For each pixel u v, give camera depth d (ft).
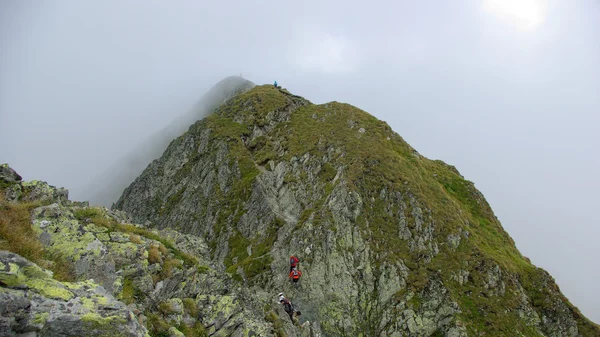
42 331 28.37
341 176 223.92
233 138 309.22
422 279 175.42
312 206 218.38
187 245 109.50
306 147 267.18
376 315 168.45
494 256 191.83
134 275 52.19
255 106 340.59
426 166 274.98
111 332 31.35
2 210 44.86
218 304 66.33
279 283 181.57
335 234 192.95
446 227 201.87
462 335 153.79
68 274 42.32
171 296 58.65
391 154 241.14
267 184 251.19
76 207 65.31
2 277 29.32
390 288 174.50
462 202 252.83
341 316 166.61
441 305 165.48
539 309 175.01
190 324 56.80
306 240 194.08
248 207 242.17
